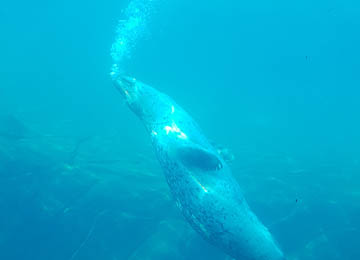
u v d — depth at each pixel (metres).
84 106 21.52
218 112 23.70
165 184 7.20
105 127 16.09
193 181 4.95
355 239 5.75
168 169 5.33
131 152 10.63
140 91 5.99
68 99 23.31
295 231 6.07
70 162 7.43
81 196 6.37
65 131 12.93
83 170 7.15
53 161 7.21
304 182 7.80
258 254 4.59
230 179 5.06
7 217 5.93
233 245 4.74
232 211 4.72
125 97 6.24
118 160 8.76
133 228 5.90
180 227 5.87
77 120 17.02
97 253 5.57
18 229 5.86
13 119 9.59
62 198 6.29
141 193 6.59
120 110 20.95
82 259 5.52
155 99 5.85
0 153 6.82
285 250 5.79
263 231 4.67
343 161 12.95
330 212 6.36
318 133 21.69
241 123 21.75
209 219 4.80
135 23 27.38
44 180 6.59
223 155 5.94
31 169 6.71
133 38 28.23
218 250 5.53
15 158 6.84
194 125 5.50
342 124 25.84
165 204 6.36
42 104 20.91
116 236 5.79
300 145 17.00
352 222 6.12
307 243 5.85
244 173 8.48
